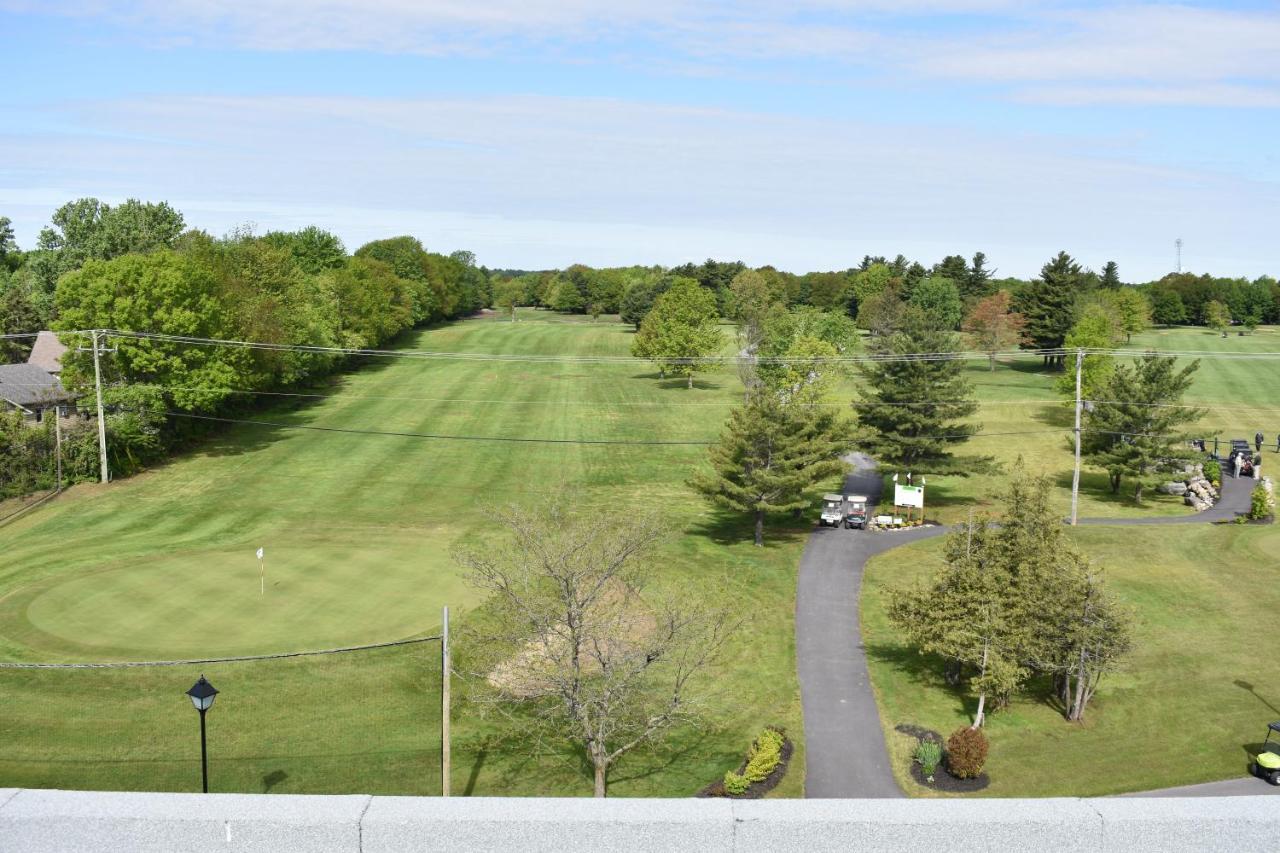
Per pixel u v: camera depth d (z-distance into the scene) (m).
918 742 32.16
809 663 38.25
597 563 32.09
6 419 62.94
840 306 181.00
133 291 70.75
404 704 32.50
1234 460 73.44
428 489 65.50
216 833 4.86
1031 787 29.22
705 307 110.31
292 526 55.19
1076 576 33.44
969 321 139.00
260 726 30.72
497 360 121.44
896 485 58.44
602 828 4.82
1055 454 80.38
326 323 108.94
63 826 4.89
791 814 4.86
